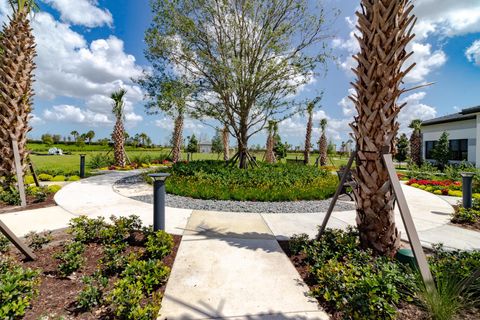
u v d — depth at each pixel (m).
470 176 6.05
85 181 9.52
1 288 1.99
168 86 9.78
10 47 5.92
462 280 2.30
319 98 11.16
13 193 5.76
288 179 8.57
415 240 2.43
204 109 10.80
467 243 3.94
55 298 2.27
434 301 2.08
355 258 2.80
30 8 6.37
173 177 8.77
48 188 7.09
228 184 7.92
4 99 5.85
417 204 6.97
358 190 3.08
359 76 2.94
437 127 19.09
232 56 10.12
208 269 2.90
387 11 2.69
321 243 3.22
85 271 2.73
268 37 10.05
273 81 10.67
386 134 2.80
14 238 2.79
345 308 2.11
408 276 2.42
